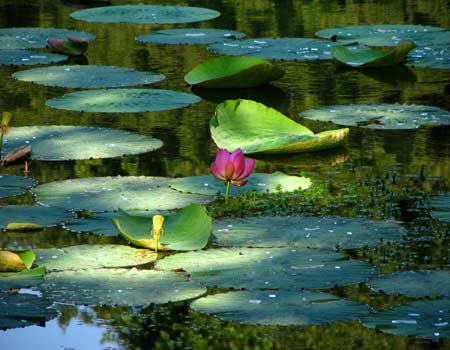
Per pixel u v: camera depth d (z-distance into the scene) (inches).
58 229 317.1
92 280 269.0
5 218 324.5
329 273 273.0
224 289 265.7
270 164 405.7
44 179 375.9
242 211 335.0
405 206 343.0
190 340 237.9
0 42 688.4
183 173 386.3
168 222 313.0
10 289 265.3
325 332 238.2
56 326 245.8
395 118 472.4
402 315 243.6
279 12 841.5
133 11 829.8
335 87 553.9
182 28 759.7
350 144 435.2
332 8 861.2
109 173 385.4
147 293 258.7
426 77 581.0
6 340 239.1
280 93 541.3
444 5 880.3
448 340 234.1
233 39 702.5
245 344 232.7
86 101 509.7
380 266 281.9
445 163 401.1
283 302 252.4
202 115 490.6
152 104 503.5
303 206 342.0
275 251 291.0
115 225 298.2
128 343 236.8
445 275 272.4
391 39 695.7
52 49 657.6
